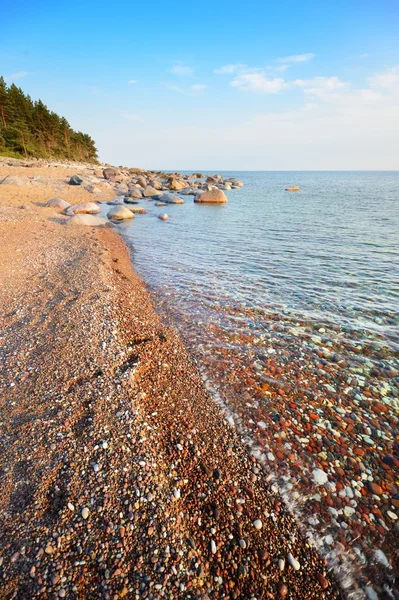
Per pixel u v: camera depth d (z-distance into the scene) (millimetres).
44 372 5785
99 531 3227
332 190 57969
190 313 9203
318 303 9742
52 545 3084
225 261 14438
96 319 7906
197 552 3215
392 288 10750
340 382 6227
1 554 2990
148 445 4348
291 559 3301
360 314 9000
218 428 4996
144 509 3484
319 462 4484
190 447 4539
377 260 13930
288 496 3975
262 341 7699
